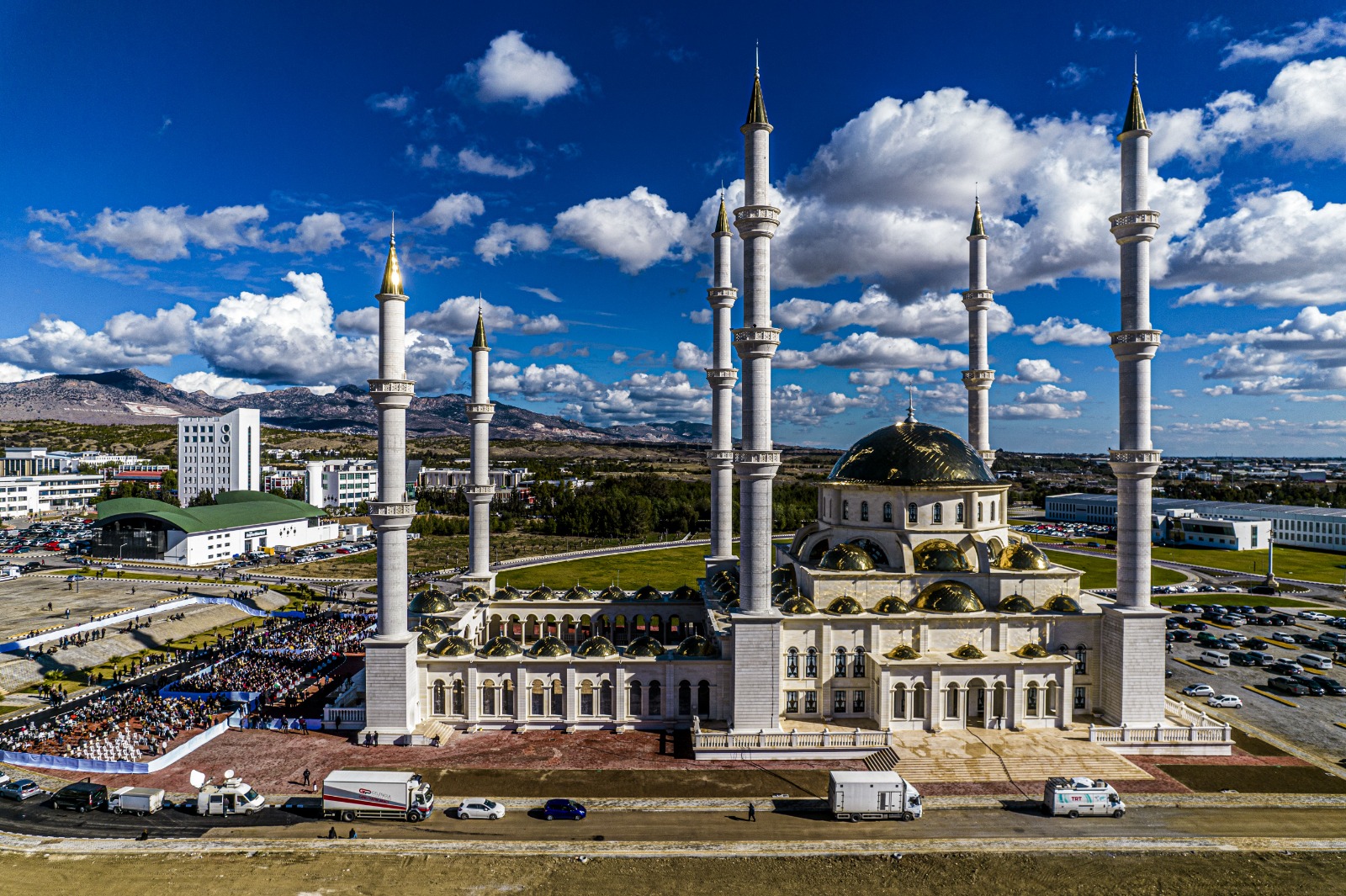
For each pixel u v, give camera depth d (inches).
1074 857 2281.0
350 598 6569.9
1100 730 3090.6
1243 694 3976.4
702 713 3400.6
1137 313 3230.8
